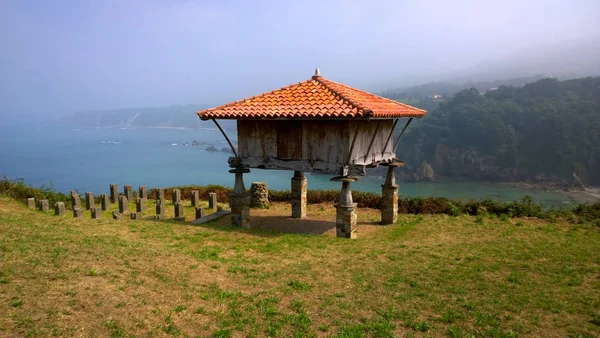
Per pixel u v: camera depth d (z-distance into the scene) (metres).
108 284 7.95
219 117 14.11
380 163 15.52
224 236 13.33
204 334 6.83
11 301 6.70
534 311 8.03
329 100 13.32
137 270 8.98
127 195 22.45
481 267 10.50
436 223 16.16
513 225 15.58
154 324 6.84
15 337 5.81
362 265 10.60
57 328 6.18
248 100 14.93
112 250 10.12
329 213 18.86
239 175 15.34
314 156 13.71
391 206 16.39
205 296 8.19
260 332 6.98
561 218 16.52
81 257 9.21
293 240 13.07
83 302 7.07
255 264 10.52
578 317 7.83
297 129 13.88
